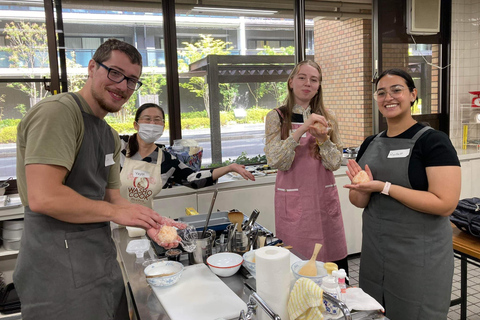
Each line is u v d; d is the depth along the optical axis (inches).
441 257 66.6
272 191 133.9
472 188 170.6
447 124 185.5
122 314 59.6
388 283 71.5
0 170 119.8
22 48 118.6
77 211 48.3
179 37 136.7
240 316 43.2
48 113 47.7
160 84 136.2
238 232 65.4
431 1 167.9
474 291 119.6
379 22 161.9
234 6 142.6
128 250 67.1
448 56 181.3
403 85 68.8
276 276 42.5
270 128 92.7
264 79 151.0
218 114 145.3
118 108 54.0
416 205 64.8
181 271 55.5
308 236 89.8
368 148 77.9
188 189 122.1
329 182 92.0
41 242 50.4
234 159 149.9
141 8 130.6
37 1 118.0
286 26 151.9
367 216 75.6
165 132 138.3
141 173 86.9
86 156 52.9
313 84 89.9
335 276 46.8
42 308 51.1
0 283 109.0
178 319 45.4
